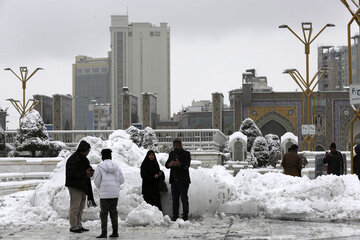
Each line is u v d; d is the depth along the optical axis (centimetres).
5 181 2528
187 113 11669
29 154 3625
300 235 1197
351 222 1405
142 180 1446
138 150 1792
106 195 1177
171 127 14125
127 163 1630
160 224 1345
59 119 8994
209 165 3969
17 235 1221
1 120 8856
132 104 9500
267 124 8506
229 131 9150
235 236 1188
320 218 1471
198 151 4053
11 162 2909
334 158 1975
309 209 1517
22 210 1495
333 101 8419
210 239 1148
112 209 1182
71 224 1266
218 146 4719
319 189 1627
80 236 1206
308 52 4691
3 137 3628
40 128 3631
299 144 8388
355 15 2169
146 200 1427
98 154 1631
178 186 1412
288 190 1675
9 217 1438
